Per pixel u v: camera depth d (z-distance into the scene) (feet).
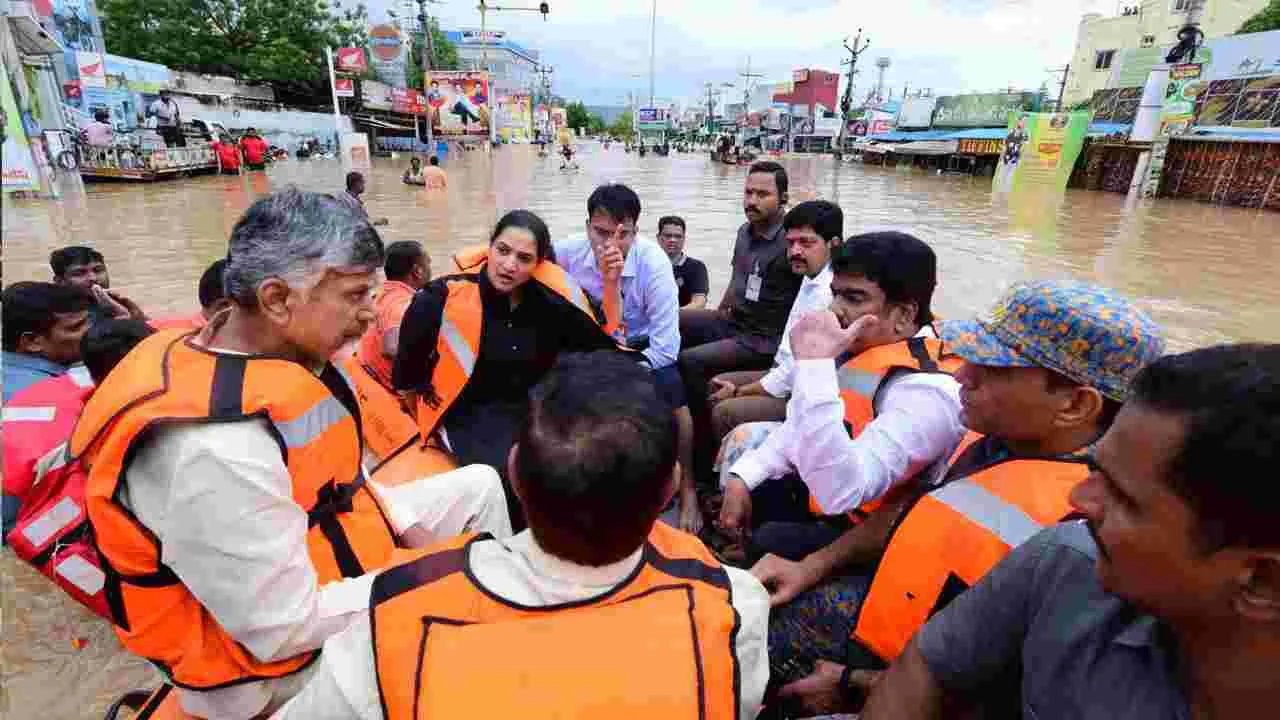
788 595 6.32
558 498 3.31
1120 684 3.12
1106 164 90.43
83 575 6.48
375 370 12.49
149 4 119.34
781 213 13.24
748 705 4.13
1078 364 4.58
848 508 6.14
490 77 136.36
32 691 7.18
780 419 10.56
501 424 9.61
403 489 7.04
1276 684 2.67
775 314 13.06
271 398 4.89
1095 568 3.31
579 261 12.94
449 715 3.22
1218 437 2.38
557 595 3.54
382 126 136.87
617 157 177.68
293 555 4.81
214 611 4.65
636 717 3.28
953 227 50.29
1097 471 2.92
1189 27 77.20
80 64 72.79
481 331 9.54
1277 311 26.94
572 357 3.96
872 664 5.64
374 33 142.72
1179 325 24.99
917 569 5.09
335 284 5.04
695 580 3.94
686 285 17.58
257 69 126.72
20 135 44.83
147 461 4.63
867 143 192.13
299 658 5.06
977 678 3.96
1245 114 74.90
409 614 3.46
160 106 84.64
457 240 36.94
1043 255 38.32
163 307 22.95
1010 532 4.72
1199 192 76.59
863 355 7.12
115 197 52.19
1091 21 132.16
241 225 4.97
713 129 331.36
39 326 8.76
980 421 5.15
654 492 3.42
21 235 34.86
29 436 7.45
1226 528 2.43
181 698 5.10
